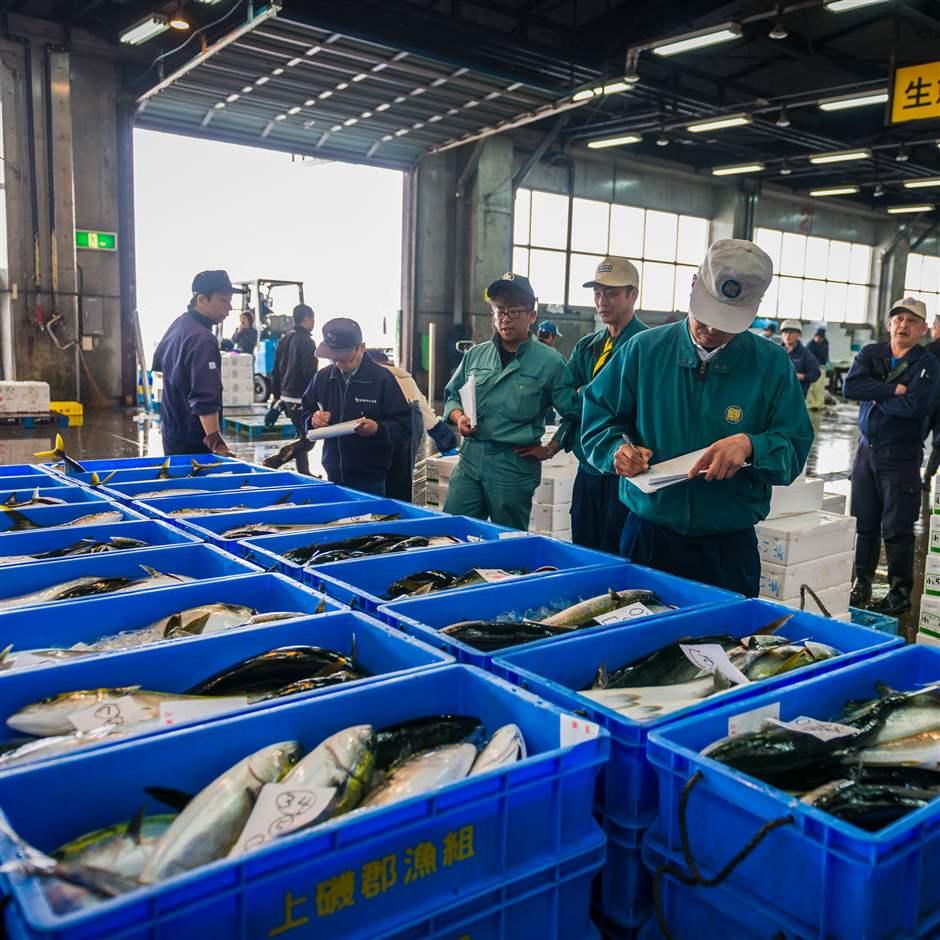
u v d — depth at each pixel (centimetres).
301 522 334
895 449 500
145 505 328
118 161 1414
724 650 195
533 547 293
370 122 1494
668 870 130
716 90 1764
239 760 139
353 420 415
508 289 375
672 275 2277
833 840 111
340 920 107
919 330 483
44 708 158
